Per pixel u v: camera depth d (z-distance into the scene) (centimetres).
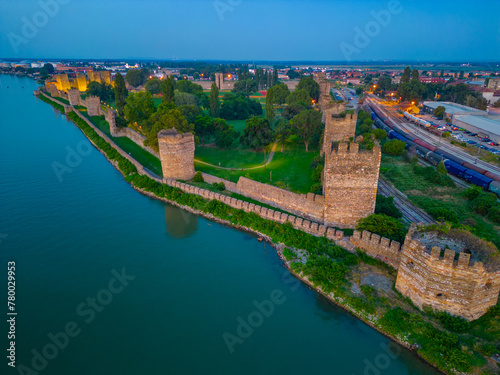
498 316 2691
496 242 3775
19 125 10844
